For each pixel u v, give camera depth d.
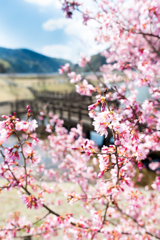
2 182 5.89
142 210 3.73
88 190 3.53
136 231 2.84
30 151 1.37
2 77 55.03
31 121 1.30
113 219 3.84
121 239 2.64
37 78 55.62
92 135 12.11
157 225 3.65
